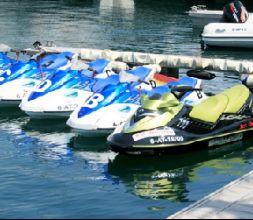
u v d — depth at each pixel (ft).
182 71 71.00
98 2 151.02
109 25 114.32
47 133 49.01
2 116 53.88
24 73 56.54
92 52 68.23
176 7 143.95
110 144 41.16
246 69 62.59
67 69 54.60
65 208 33.42
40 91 52.13
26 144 46.16
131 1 153.38
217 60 63.57
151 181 38.14
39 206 33.81
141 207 33.35
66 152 44.24
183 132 42.52
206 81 64.28
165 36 102.89
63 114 51.98
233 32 92.02
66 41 95.66
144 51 89.04
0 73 57.06
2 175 39.17
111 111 46.91
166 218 30.37
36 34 101.50
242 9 93.76
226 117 44.86
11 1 149.79
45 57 57.82
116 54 67.21
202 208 30.25
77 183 37.76
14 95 55.57
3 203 34.35
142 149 41.06
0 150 44.68
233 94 46.24
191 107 43.50
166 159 42.19
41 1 151.02
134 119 42.27
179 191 36.01
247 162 41.57
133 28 111.24
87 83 52.70
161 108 42.52
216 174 39.09
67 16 125.49
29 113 51.55
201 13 114.42
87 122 46.32
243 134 45.91
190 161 41.86
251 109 46.39
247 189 32.94
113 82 48.93
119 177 38.91
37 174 39.47
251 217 29.25
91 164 41.55
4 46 62.85
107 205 33.78
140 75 50.70
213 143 44.09
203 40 92.58
